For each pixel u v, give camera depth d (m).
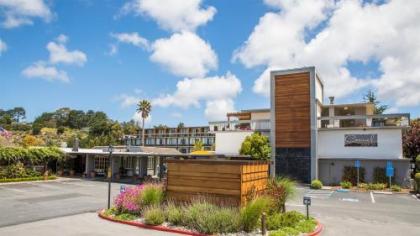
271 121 34.38
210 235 11.20
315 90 32.75
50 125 138.88
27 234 11.52
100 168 41.34
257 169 14.18
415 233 12.82
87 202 19.61
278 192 14.34
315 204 20.23
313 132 32.31
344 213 17.16
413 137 35.97
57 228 12.52
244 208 11.90
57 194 23.33
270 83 34.91
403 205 20.30
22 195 22.77
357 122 38.31
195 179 13.89
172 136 94.69
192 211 12.31
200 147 73.12
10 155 32.91
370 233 12.70
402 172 29.55
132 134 100.81
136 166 40.50
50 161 39.12
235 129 38.81
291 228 12.02
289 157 33.16
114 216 14.29
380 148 30.72
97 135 97.88
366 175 30.86
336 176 32.06
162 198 14.55
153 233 11.72
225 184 13.14
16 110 166.38
